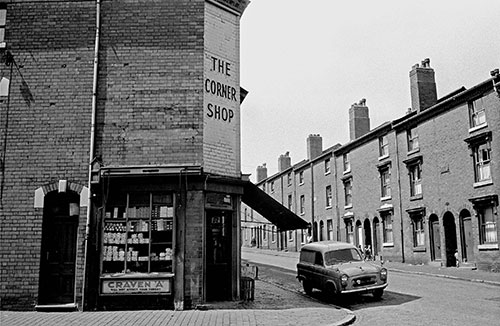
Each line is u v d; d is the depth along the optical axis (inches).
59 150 512.4
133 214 506.9
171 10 547.8
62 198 512.7
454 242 1001.5
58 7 539.8
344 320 432.8
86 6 542.0
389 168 1225.4
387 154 1238.3
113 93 528.1
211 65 552.1
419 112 1137.4
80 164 509.4
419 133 1112.8
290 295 627.8
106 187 504.1
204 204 515.8
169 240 505.7
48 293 494.0
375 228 1289.4
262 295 620.4
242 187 555.5
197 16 549.3
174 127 524.4
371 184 1307.8
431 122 1071.0
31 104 521.0
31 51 531.2
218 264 542.0
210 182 523.5
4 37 533.6
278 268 1091.3
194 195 510.9
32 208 500.1
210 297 533.0
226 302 530.0
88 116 519.5
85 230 495.8
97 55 530.3
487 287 690.2
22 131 515.8
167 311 471.8
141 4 546.9
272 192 2132.1
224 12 578.2
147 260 500.7
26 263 490.3
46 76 526.6
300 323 413.7
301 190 1808.6
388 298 600.4
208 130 535.2
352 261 626.8
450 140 1004.6
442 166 1024.2
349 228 1437.0
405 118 1185.4
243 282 555.2
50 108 520.4
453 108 1000.9
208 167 526.9
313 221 1688.0
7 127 516.1
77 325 396.5
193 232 504.7
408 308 518.9
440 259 1027.9
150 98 528.7
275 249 2000.5
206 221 540.1
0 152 511.2
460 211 961.5
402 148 1173.1
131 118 523.8
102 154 514.9
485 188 900.6
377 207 1270.9
